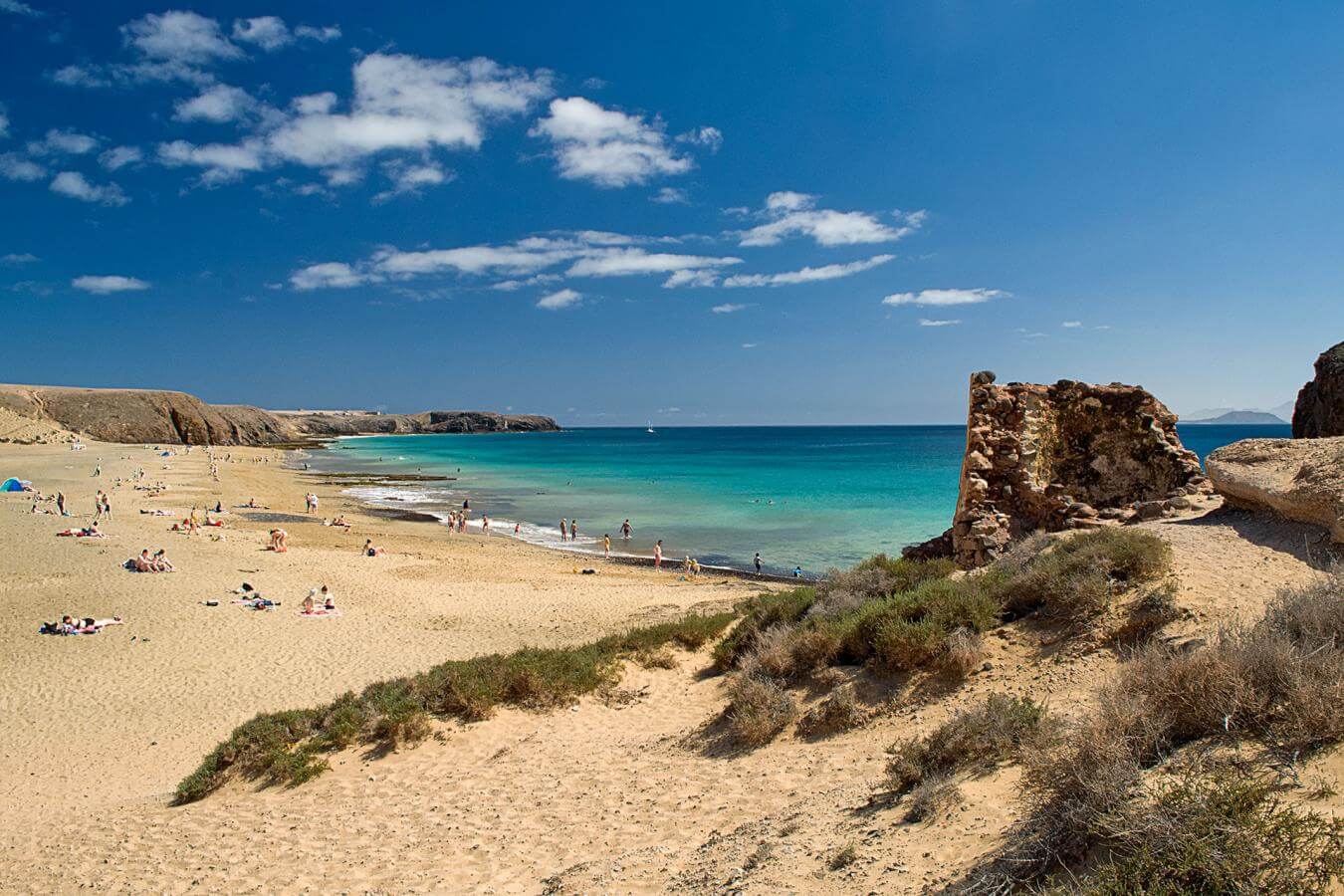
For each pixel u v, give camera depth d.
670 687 12.52
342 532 42.66
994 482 15.24
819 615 11.76
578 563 35.25
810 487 72.12
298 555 33.47
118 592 24.30
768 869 5.36
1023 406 15.59
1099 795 4.12
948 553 16.42
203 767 11.16
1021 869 4.16
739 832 6.55
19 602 22.62
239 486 65.06
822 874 5.02
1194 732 4.87
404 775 10.23
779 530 45.69
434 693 12.51
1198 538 10.38
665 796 8.10
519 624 22.19
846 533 44.16
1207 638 7.17
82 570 27.00
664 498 64.38
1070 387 16.28
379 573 30.36
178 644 19.52
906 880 4.59
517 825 8.16
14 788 11.68
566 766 9.74
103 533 34.94
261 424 189.38
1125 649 7.80
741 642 12.99
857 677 9.17
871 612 9.86
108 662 17.98
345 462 117.25
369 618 22.94
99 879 8.23
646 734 10.57
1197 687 4.94
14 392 127.19
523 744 10.79
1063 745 5.28
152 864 8.47
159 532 36.66
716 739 9.49
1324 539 9.25
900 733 7.86
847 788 6.75
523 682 12.52
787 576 32.12
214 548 33.69
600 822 7.77
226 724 14.38
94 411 131.00
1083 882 3.67
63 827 10.07
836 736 8.39
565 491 71.44
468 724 11.62
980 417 15.58
